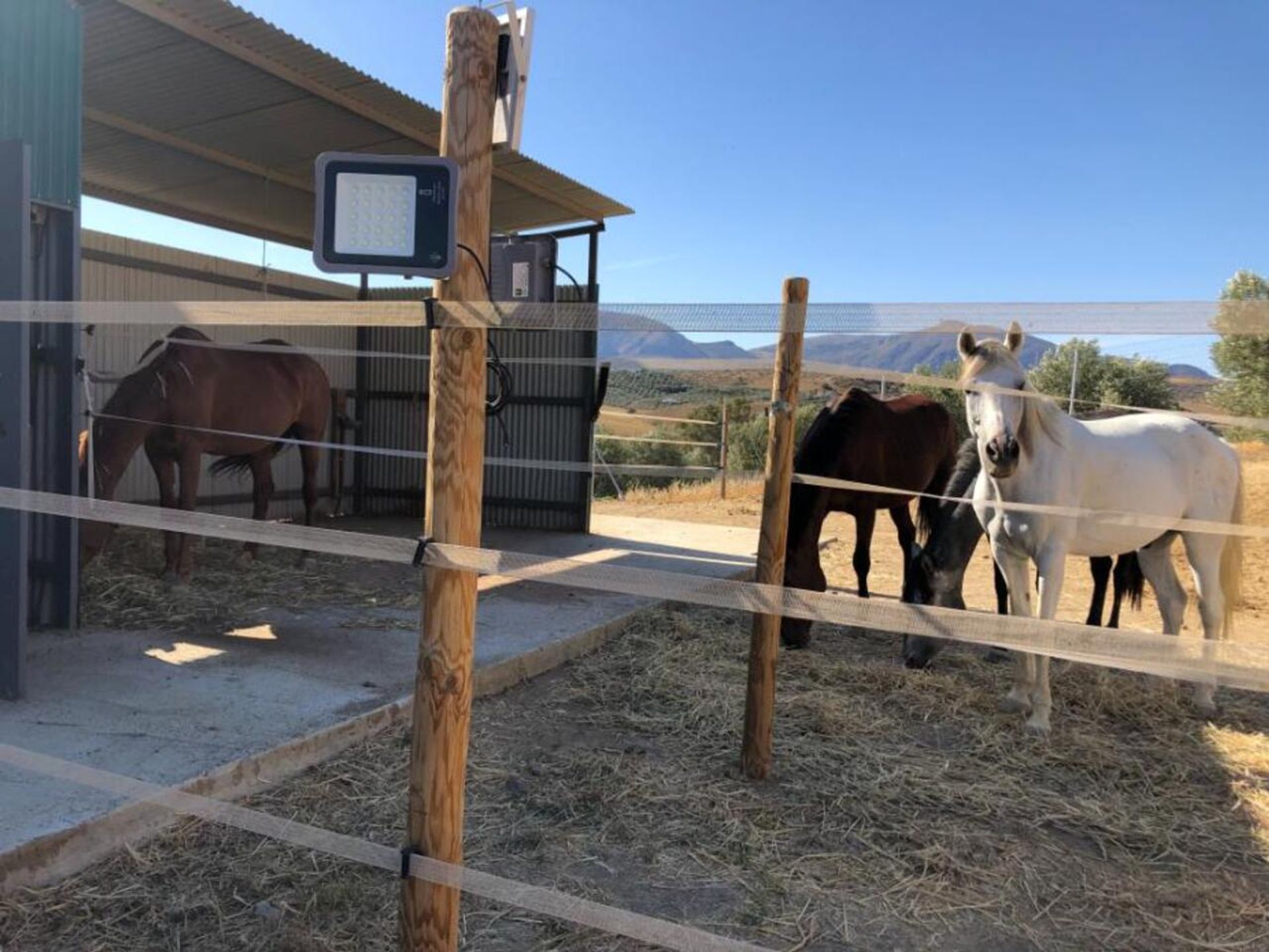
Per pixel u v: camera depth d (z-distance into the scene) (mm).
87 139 5086
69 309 2371
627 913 1548
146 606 4004
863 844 2332
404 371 7488
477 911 1948
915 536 5098
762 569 2580
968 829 2436
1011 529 3217
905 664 3830
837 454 4031
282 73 4109
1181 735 3201
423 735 1465
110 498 4004
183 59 3986
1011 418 2795
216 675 3135
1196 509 3574
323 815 2309
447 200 1300
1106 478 3258
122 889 1928
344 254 1319
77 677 3023
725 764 2807
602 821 2395
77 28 3377
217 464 5465
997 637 1885
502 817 2396
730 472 4090
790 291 2256
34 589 3605
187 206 6695
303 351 4320
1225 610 3662
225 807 1803
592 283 6887
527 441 7207
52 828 1946
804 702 3359
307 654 3451
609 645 4105
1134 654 1812
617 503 10773
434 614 1440
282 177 5895
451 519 1428
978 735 3129
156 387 4207
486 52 1356
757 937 1898
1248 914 2072
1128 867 2285
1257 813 2607
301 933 1803
